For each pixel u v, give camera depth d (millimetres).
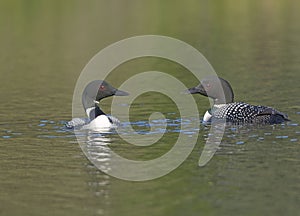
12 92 20422
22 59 27219
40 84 21812
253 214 9633
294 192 10469
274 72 22250
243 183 10961
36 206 10203
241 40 29734
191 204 10102
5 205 10281
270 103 17391
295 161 12039
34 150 13328
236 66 23703
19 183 11297
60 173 11781
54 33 33688
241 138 13680
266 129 14320
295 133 13922
